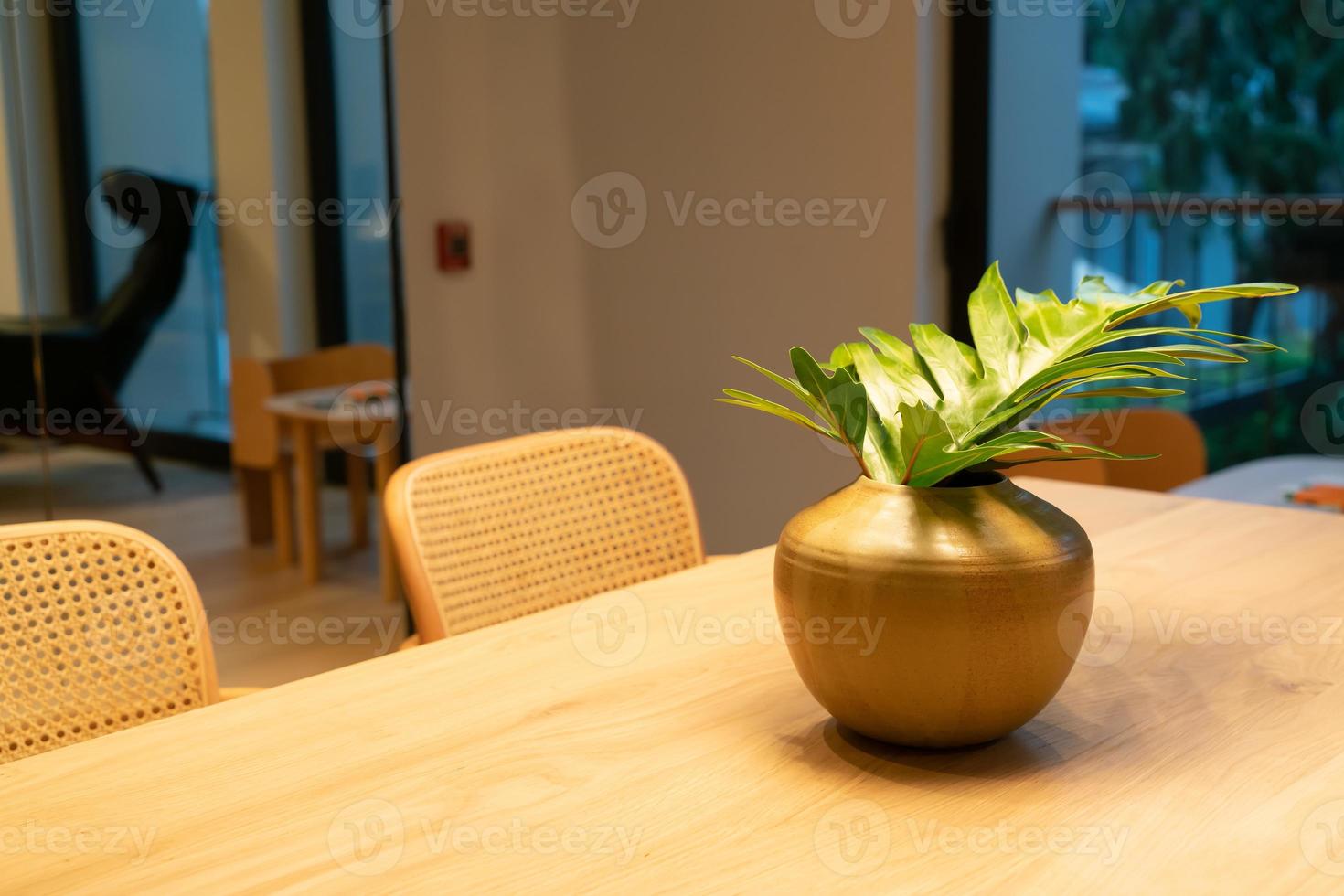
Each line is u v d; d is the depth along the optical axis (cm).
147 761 91
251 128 250
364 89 269
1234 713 98
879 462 93
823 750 92
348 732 95
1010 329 96
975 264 297
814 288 305
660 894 72
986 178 293
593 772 88
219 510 252
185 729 96
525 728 96
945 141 295
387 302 279
